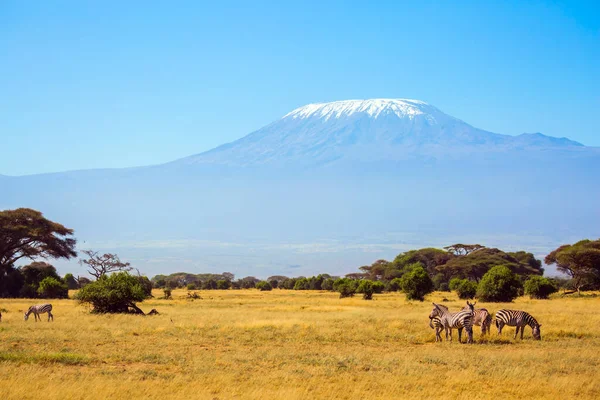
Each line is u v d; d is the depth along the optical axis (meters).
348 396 16.94
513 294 55.94
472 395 17.23
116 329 30.20
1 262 77.94
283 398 16.34
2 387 16.78
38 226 80.50
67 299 67.56
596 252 82.56
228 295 83.56
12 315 38.94
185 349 24.45
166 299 68.62
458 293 64.81
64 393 16.42
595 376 19.75
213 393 17.14
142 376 19.06
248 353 23.48
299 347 25.45
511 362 21.88
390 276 120.69
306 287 119.69
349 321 34.81
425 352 24.11
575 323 33.56
